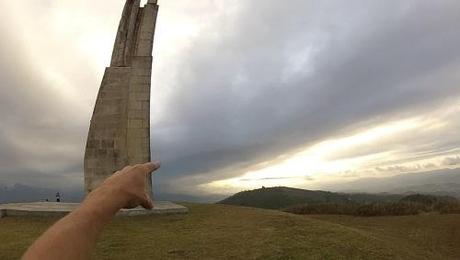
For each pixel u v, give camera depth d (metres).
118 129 21.39
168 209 19.91
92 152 21.25
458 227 21.44
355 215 26.44
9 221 18.66
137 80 21.48
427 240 20.11
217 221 18.69
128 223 18.17
